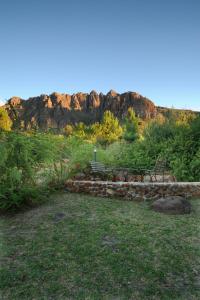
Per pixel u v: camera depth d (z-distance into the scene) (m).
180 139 15.36
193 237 6.86
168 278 5.23
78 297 4.66
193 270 5.47
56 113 174.12
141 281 5.11
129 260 5.77
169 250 6.18
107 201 9.56
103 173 12.50
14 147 8.96
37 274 5.30
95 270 5.44
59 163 11.30
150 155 15.48
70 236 6.81
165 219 8.00
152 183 10.08
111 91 194.88
